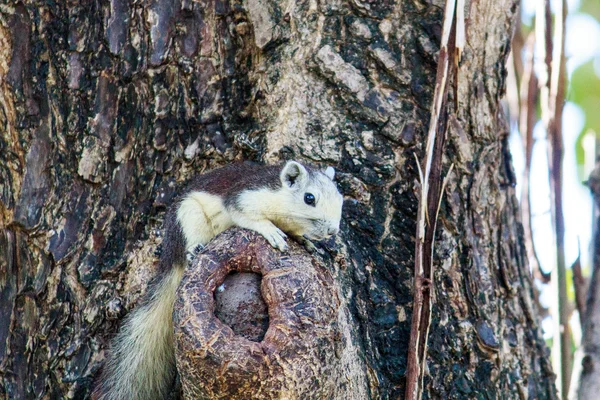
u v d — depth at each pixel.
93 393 7.73
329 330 6.41
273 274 6.53
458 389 8.23
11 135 8.27
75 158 8.25
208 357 6.13
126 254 8.16
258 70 8.41
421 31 8.46
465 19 8.52
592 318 9.26
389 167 8.26
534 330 9.27
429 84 8.43
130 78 8.36
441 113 7.59
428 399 8.11
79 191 8.23
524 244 9.60
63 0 8.37
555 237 9.63
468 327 8.38
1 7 8.27
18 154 8.26
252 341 6.25
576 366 9.12
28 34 8.31
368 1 8.43
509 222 9.24
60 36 8.35
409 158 8.33
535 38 10.75
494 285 8.73
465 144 8.61
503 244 8.98
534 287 10.47
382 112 8.32
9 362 8.12
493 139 8.89
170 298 7.70
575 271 9.77
